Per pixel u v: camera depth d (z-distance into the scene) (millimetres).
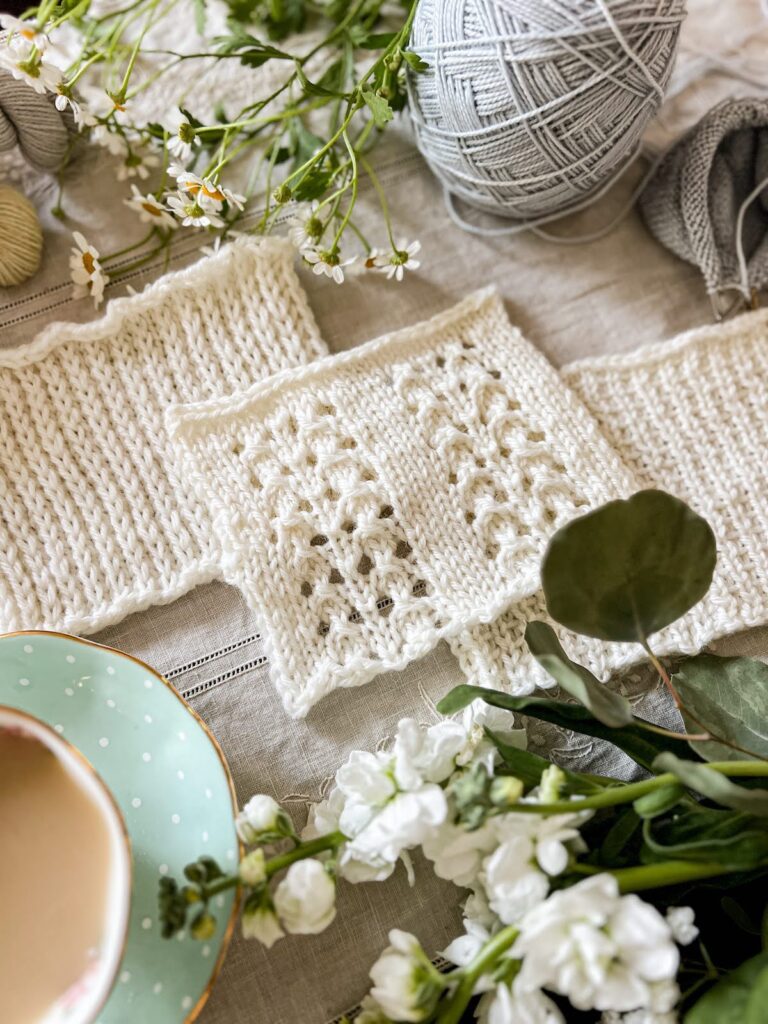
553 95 232
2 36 253
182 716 221
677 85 308
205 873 182
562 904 175
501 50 227
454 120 248
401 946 189
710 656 231
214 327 275
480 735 224
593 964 173
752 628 268
